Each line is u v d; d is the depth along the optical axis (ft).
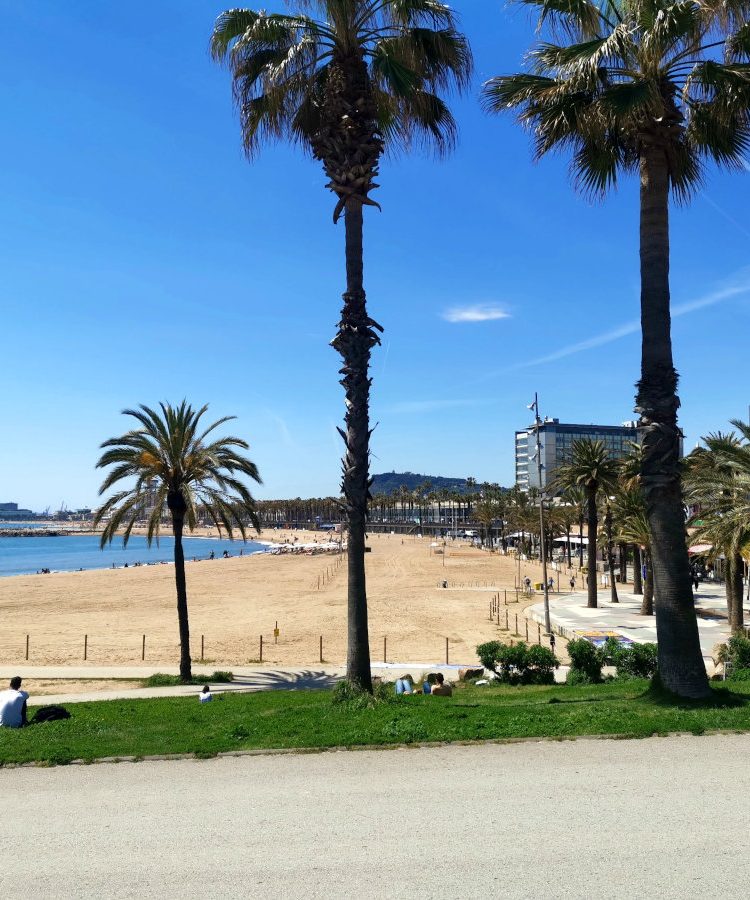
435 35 46.42
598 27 41.52
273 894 16.88
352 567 46.03
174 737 32.91
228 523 83.15
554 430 570.05
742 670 52.60
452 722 33.78
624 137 44.14
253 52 47.16
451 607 161.68
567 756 27.45
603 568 241.55
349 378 46.98
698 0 35.24
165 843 20.03
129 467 79.30
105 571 307.17
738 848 18.76
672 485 39.34
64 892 17.20
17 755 29.30
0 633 124.67
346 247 47.96
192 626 135.23
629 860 18.20
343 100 46.80
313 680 73.05
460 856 18.69
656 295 40.55
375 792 23.94
